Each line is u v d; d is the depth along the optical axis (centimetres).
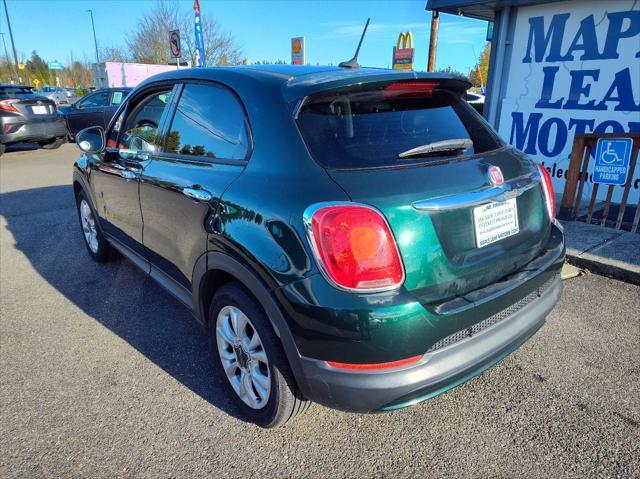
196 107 277
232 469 220
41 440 239
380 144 209
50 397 273
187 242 266
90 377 291
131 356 313
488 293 206
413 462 221
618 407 252
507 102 702
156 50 3173
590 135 498
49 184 890
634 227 482
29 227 620
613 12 582
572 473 212
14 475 218
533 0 620
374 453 227
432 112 239
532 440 231
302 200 191
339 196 185
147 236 325
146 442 237
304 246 187
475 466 218
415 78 226
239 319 234
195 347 323
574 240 463
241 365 242
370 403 187
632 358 295
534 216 246
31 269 472
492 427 241
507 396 263
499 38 681
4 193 817
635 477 209
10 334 345
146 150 321
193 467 221
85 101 1446
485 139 249
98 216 429
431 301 192
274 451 229
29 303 396
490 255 213
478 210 207
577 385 270
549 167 682
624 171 479
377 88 225
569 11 617
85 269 468
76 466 223
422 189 192
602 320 339
